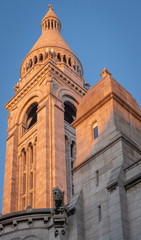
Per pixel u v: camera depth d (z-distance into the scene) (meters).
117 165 29.69
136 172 28.06
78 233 28.69
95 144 33.09
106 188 28.66
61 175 61.81
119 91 35.41
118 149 30.36
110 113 33.22
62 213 29.36
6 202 67.12
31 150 71.50
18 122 77.62
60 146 65.38
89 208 29.88
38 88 75.50
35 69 80.50
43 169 61.66
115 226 26.38
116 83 35.91
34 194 64.06
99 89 36.06
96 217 28.91
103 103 34.34
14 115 79.25
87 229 29.02
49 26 95.00
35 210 30.23
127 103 34.59
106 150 31.30
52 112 69.31
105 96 34.25
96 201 29.62
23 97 79.06
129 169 28.61
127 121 33.69
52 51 81.69
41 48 84.62
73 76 81.00
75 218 29.47
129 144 30.94
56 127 67.25
